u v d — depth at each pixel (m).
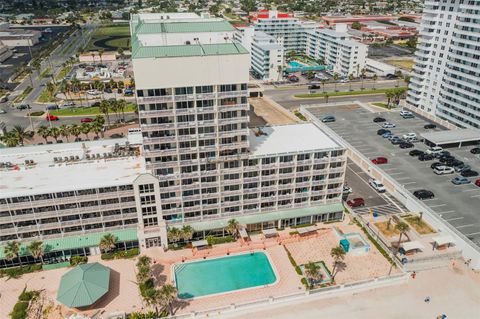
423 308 82.12
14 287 86.69
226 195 100.75
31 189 91.06
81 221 94.50
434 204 112.38
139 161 105.75
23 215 90.81
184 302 83.06
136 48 90.69
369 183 128.38
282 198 105.50
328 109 188.38
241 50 89.25
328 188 108.81
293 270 92.19
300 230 103.75
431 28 167.62
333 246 100.25
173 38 101.38
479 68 146.75
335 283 87.69
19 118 180.38
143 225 98.06
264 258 96.25
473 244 93.44
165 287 77.12
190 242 99.62
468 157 140.12
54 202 91.31
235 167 99.31
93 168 102.00
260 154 100.00
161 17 129.38
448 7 158.12
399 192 118.88
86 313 79.62
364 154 142.50
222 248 98.44
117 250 96.81
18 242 91.88
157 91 87.12
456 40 153.88
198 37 102.50
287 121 175.88
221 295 85.06
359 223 108.31
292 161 102.38
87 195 92.44
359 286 86.19
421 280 89.44
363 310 81.69
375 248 99.19
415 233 101.94
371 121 173.62
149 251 96.88
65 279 83.94
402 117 177.25
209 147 94.38
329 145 106.25
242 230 101.69
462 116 158.38
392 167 133.12
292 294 82.94
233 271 92.06
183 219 100.25
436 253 95.06
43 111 189.12
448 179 125.69
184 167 95.69
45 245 92.81
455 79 158.12
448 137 146.88
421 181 124.44
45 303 82.38
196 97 88.94
